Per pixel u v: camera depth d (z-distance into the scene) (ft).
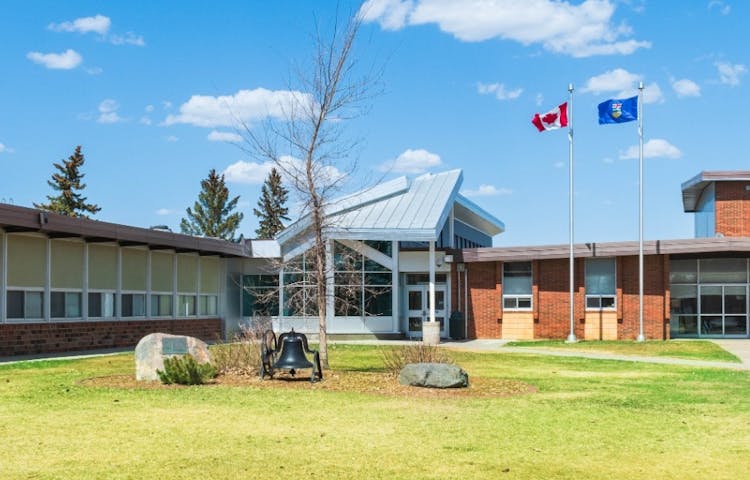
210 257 133.80
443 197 134.92
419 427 40.63
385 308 132.98
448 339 131.95
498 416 44.27
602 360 88.28
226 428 39.86
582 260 127.03
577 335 126.72
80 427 39.75
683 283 127.85
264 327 90.89
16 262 91.04
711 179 131.85
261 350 59.82
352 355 91.61
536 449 35.91
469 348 109.19
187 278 126.41
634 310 124.57
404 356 65.77
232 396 50.67
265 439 37.32
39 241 94.63
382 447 35.83
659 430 40.91
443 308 134.92
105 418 42.37
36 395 50.80
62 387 55.01
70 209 256.52
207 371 58.49
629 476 31.55
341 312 131.95
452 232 149.18
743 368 79.56
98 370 68.69
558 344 115.55
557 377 68.28
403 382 56.95
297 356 59.16
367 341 126.31
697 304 127.24
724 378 68.54
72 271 100.22
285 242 127.65
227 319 137.28
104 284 106.32
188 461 32.86
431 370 56.18
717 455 35.32
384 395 52.19
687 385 62.44
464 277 133.08
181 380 56.54
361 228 124.06
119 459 33.12
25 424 40.50
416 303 136.56
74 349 99.30
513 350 104.68
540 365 81.25
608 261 126.62
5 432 38.42
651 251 121.39
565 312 127.65
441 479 30.53
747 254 126.31
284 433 38.78
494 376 67.97
